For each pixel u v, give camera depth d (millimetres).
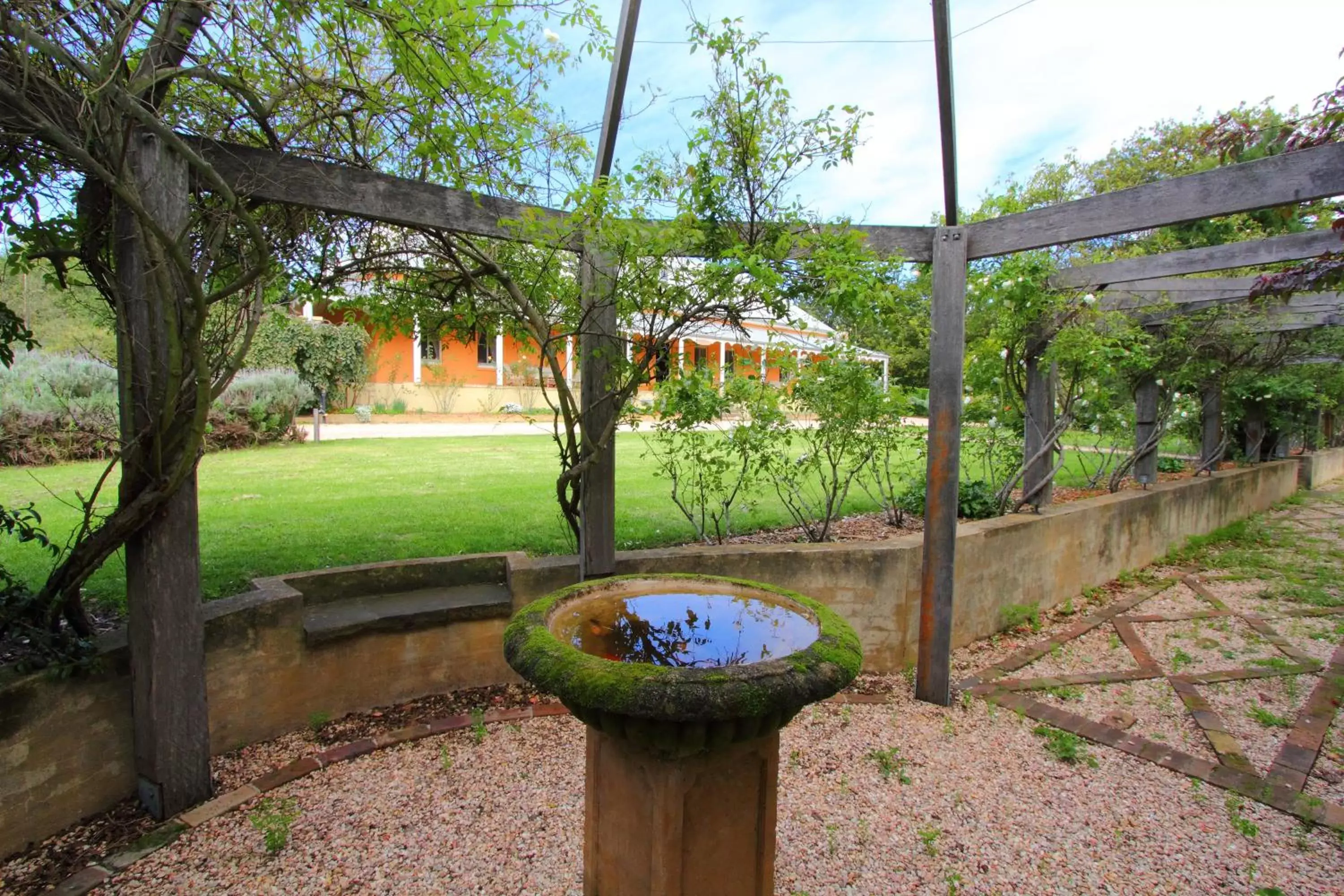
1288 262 3891
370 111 2389
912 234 3211
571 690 1290
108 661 2133
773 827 1546
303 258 2861
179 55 1933
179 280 2027
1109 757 2742
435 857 2025
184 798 2182
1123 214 2643
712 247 3008
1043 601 4664
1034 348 4945
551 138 2883
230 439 10305
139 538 2082
